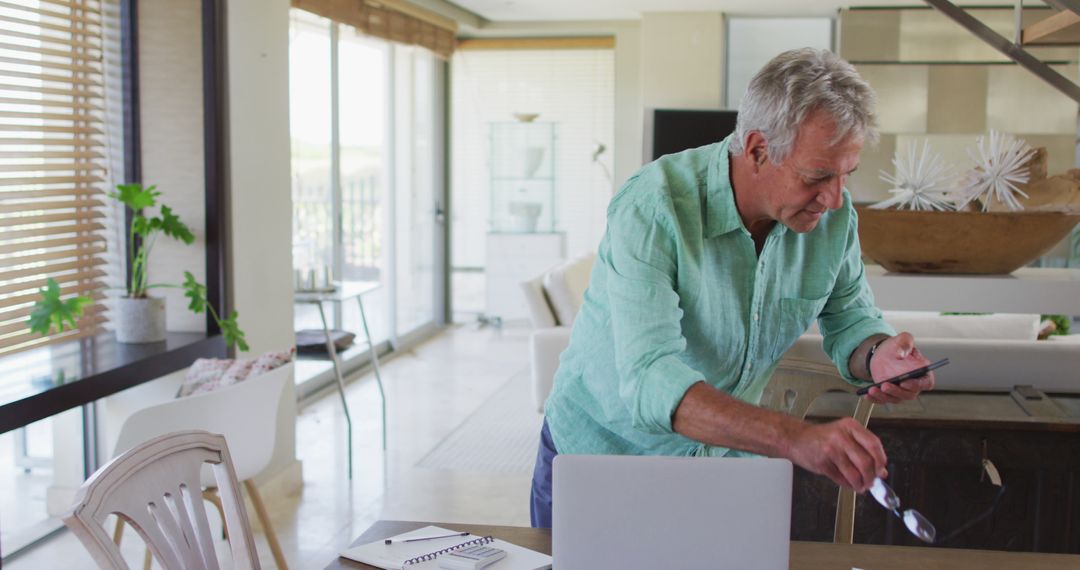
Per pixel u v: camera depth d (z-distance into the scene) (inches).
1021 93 314.7
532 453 197.5
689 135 322.0
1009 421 80.9
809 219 63.4
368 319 288.5
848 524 74.9
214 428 112.4
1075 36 98.3
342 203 265.6
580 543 54.9
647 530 54.6
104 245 147.5
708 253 68.1
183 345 139.9
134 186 136.7
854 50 316.2
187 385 128.6
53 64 134.3
